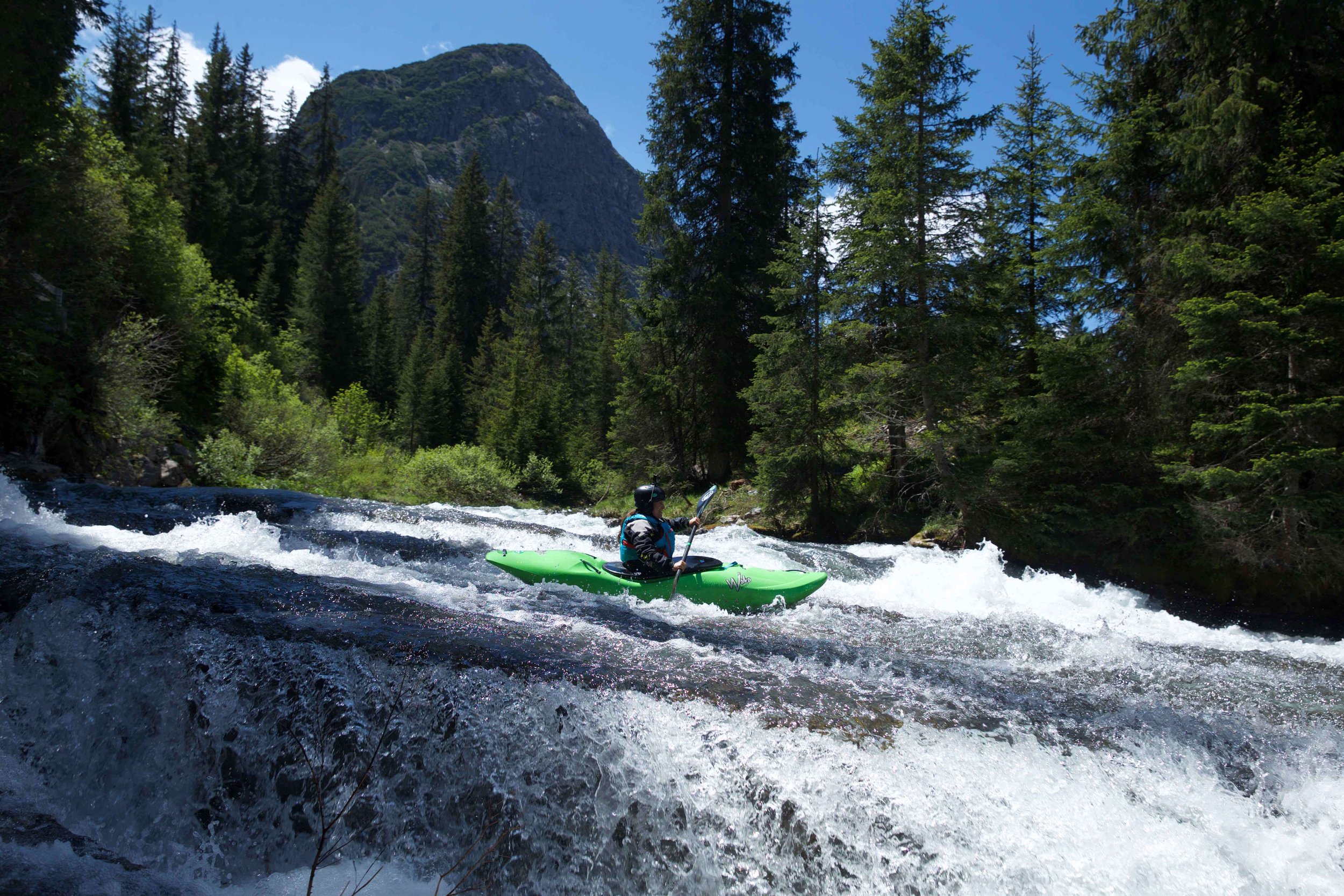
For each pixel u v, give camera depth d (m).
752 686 3.94
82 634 4.22
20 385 11.70
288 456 19.33
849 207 15.01
